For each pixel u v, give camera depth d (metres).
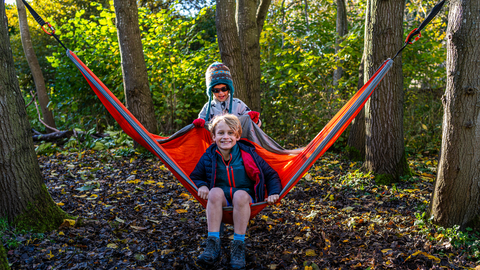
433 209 3.25
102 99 2.91
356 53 7.35
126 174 5.59
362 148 6.62
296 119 8.16
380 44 5.07
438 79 8.53
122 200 4.25
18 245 2.59
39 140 8.27
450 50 3.03
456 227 3.01
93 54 8.83
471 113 2.95
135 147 7.04
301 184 5.14
